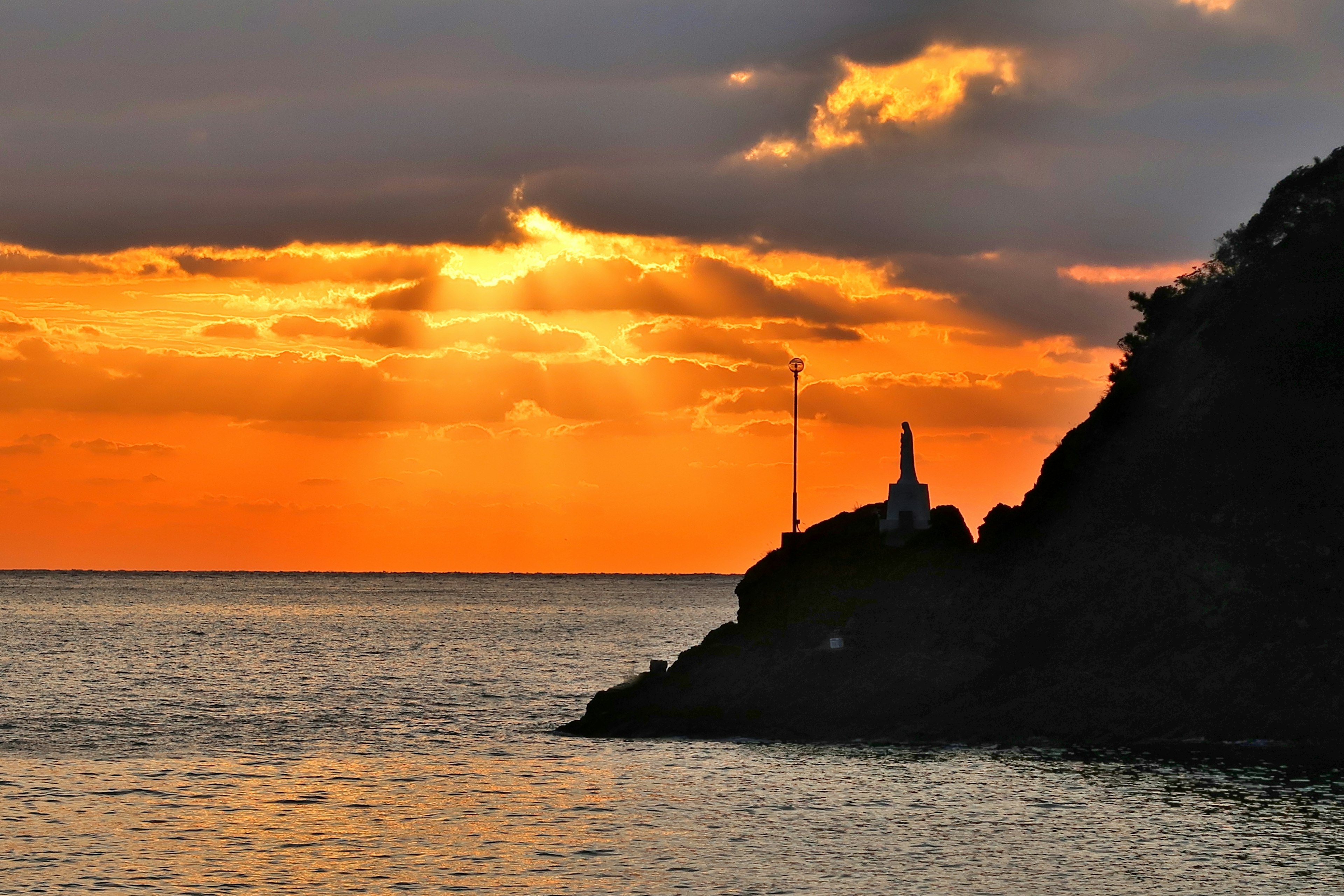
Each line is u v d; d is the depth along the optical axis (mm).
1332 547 95500
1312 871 59938
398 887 59656
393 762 92750
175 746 102000
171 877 61344
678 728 102750
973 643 102750
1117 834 66750
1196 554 99688
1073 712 93375
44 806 76562
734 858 63688
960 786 78625
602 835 68625
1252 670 91875
